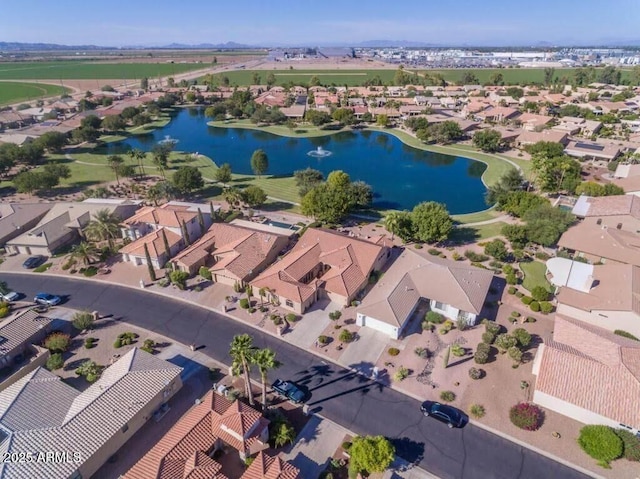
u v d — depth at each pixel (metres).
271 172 120.44
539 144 120.69
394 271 62.38
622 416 36.91
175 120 196.38
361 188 89.00
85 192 99.56
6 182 110.44
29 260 70.12
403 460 36.38
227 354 49.50
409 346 49.81
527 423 38.44
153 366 43.44
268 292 57.91
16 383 43.00
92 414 37.47
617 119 161.25
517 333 48.03
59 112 197.25
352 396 43.12
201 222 76.38
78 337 52.75
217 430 36.91
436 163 126.88
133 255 67.56
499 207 85.88
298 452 37.22
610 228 71.44
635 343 44.56
